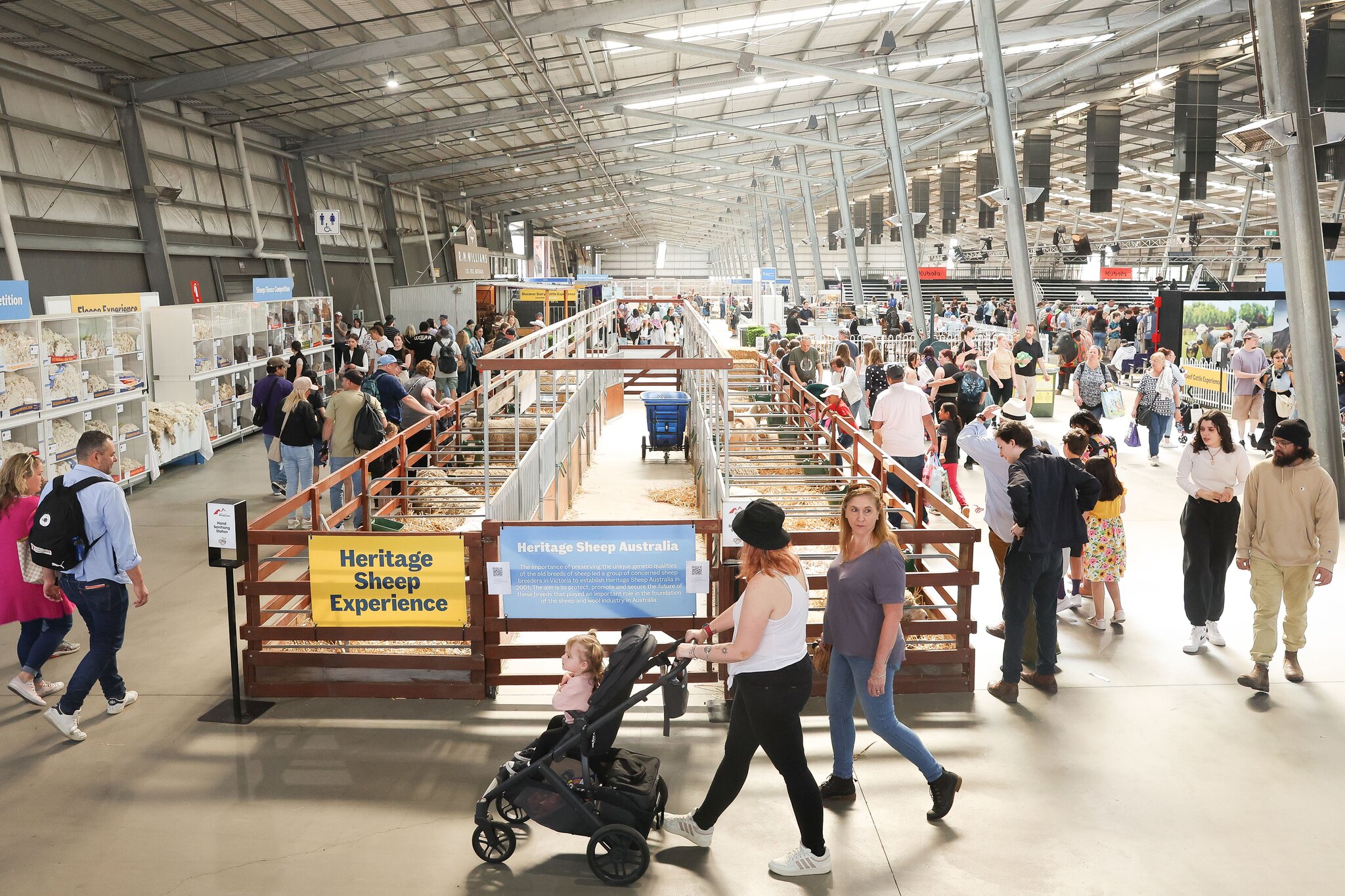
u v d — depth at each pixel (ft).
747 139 127.95
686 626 18.08
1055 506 17.79
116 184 52.95
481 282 86.17
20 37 43.21
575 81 75.61
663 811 13.64
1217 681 18.92
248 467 42.91
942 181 119.55
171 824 13.93
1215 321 51.29
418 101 74.74
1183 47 83.92
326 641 18.21
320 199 87.61
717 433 30.19
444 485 29.84
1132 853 13.07
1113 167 73.51
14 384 31.09
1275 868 12.72
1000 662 19.99
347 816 14.15
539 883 12.50
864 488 13.42
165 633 22.13
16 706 18.19
